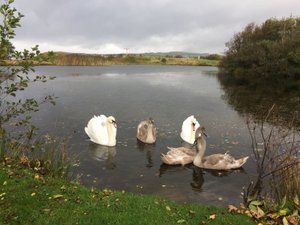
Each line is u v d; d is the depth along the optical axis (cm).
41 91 2964
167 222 697
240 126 1830
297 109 2355
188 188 1056
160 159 1322
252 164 1266
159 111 2227
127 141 1541
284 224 713
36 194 782
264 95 3080
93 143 1475
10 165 939
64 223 670
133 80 4238
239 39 5859
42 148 1280
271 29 5547
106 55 9212
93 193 832
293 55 4219
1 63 930
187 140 1554
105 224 673
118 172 1164
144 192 1013
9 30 866
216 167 1218
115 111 2172
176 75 5312
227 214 764
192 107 2411
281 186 897
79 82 3812
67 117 1923
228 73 5719
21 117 1848
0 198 744
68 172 1090
